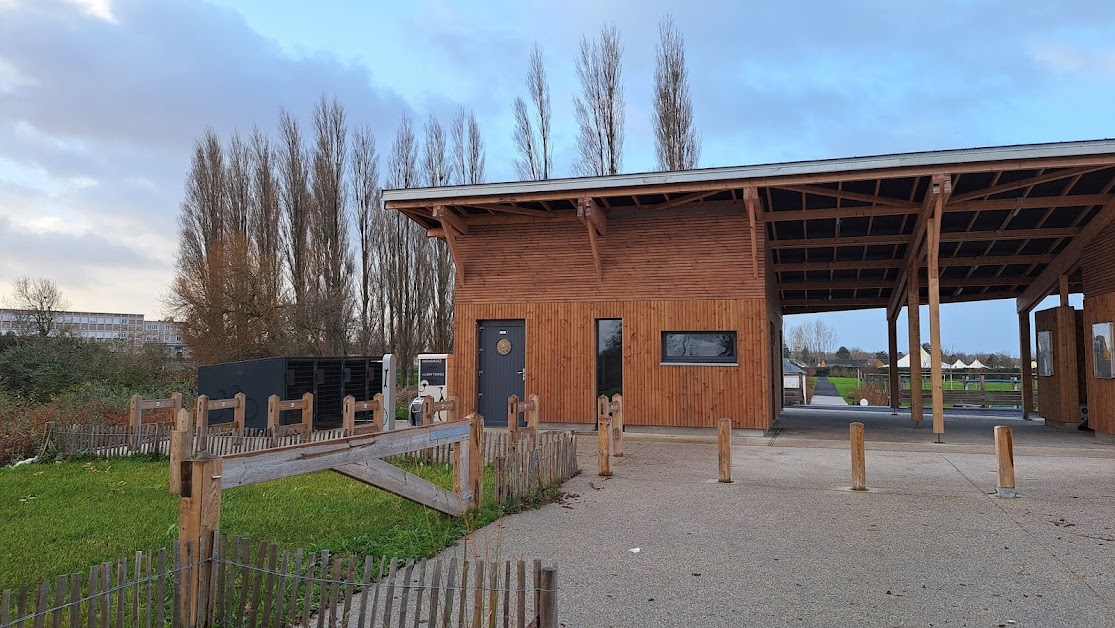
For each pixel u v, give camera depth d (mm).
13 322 25125
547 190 13945
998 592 4973
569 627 4371
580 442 13391
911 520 7055
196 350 25047
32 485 9078
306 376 15789
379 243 34844
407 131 35656
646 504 7828
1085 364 14500
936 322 12875
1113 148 11172
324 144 34125
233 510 7359
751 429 14117
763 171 12805
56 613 3252
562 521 7051
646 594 4949
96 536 6418
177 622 3756
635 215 15133
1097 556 5789
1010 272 17938
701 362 14625
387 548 5816
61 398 16438
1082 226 14266
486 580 5242
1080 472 9680
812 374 49312
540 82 32844
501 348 15969
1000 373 28594
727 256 14531
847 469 10094
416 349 34188
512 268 15859
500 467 7449
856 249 17016
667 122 28141
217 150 33344
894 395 21391
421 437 6215
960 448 12062
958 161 11836
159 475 9945
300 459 4707
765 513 7387
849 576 5332
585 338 15258
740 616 4555
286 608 4465
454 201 14492
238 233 29984
